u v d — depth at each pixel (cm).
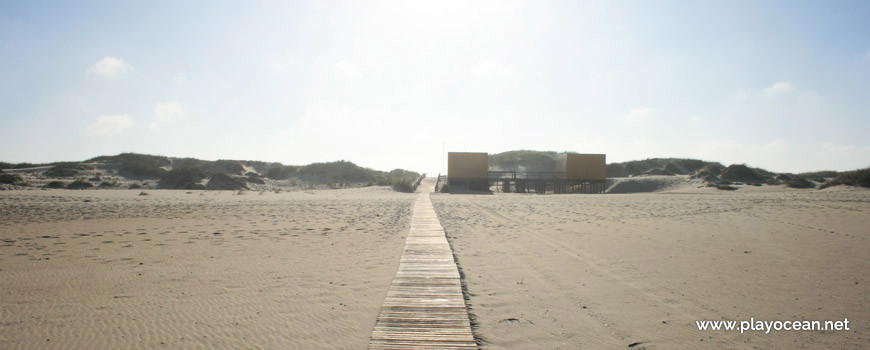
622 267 736
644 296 575
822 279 651
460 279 653
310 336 432
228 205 1984
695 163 6300
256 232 1140
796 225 1195
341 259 796
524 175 6300
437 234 1104
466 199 2656
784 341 429
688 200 2211
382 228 1247
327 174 5419
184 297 557
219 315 491
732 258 800
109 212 1605
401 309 516
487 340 427
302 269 715
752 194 2812
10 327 444
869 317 494
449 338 429
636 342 426
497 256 830
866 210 1523
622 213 1606
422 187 4753
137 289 589
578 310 520
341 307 522
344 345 411
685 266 741
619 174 6325
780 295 577
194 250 878
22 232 1092
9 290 575
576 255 837
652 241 987
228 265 741
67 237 1025
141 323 462
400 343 416
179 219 1415
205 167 5238
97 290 582
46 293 565
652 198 2477
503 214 1650
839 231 1084
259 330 447
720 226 1212
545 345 417
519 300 556
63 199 2167
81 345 403
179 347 402
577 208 1847
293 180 5153
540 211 1748
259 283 627
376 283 630
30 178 3878
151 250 873
